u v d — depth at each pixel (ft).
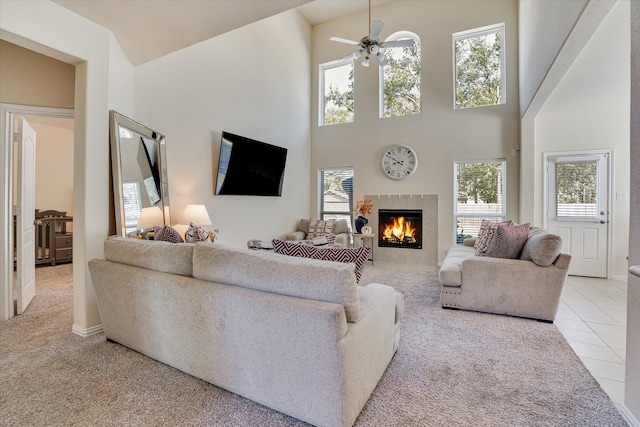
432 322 9.50
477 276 10.25
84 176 8.30
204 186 14.06
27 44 7.33
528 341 8.22
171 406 5.49
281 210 19.39
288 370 5.03
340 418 4.70
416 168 19.01
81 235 8.34
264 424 5.07
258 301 5.09
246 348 5.40
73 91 9.94
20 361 6.98
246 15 8.32
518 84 16.83
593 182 15.38
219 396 5.76
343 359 4.57
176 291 6.14
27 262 10.64
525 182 16.06
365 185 20.52
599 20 7.48
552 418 5.28
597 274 15.35
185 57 13.08
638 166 4.95
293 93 20.48
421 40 19.01
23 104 9.56
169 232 8.91
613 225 14.98
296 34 20.86
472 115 17.85
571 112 15.34
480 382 6.31
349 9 20.68
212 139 14.47
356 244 20.48
